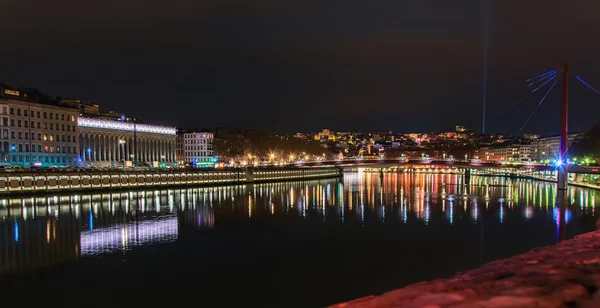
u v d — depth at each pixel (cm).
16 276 5328
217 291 4809
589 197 13675
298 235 8031
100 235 7938
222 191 17288
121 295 4666
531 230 8456
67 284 5022
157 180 17625
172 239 7625
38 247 6894
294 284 5075
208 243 7300
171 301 4484
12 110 15850
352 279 5259
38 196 13200
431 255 6469
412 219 9862
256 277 5334
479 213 10694
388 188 19138
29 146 16425
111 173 15712
